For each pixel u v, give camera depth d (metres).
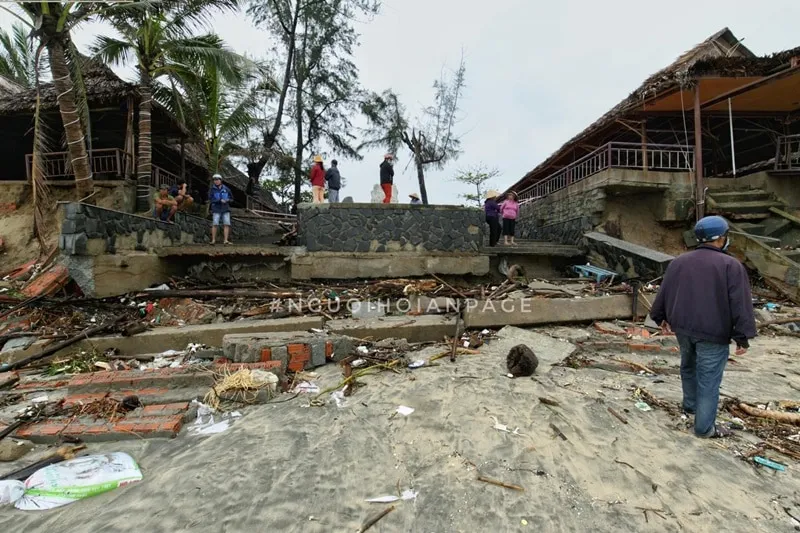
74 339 5.77
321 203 9.52
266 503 2.71
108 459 3.19
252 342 5.21
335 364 5.32
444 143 21.89
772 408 4.00
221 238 12.21
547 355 5.51
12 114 11.07
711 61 9.09
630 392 4.44
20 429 3.68
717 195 11.03
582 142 13.09
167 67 11.01
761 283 9.20
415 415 3.91
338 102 23.05
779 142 11.26
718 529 2.46
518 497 2.75
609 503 2.69
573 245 12.27
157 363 5.39
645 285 8.23
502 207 12.02
